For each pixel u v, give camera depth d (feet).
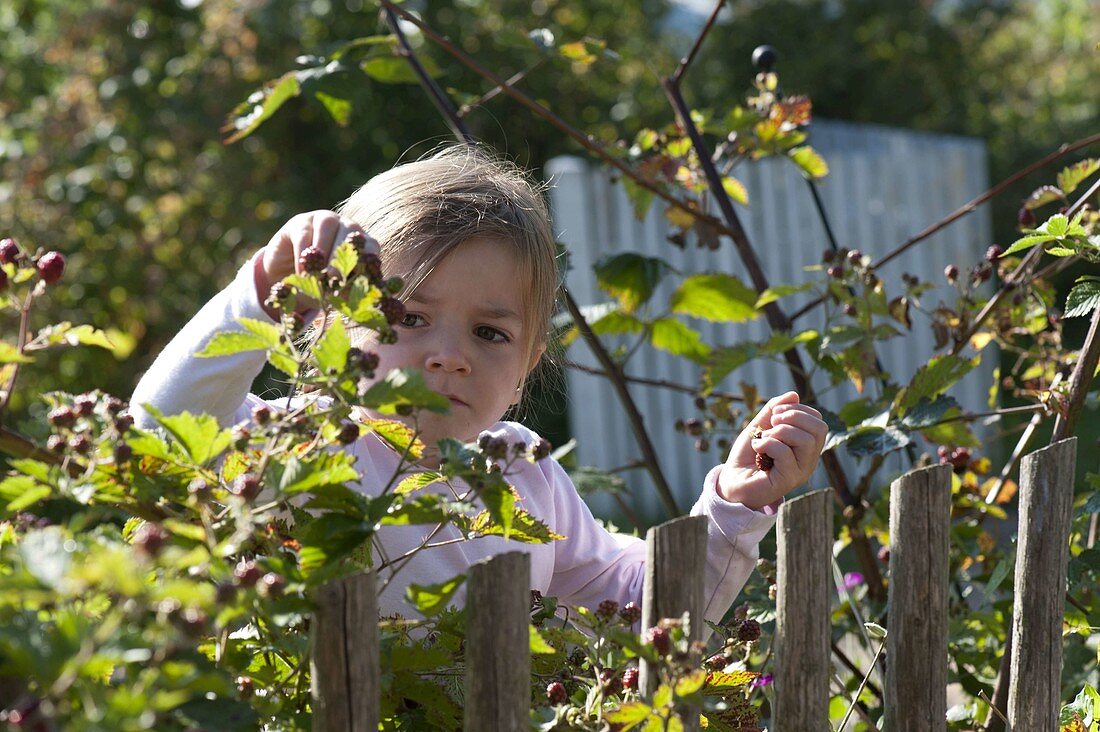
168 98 20.58
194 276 20.33
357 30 23.29
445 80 25.20
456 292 4.80
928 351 20.52
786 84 33.27
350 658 3.18
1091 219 5.67
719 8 7.16
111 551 2.71
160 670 2.71
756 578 6.06
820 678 3.84
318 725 3.21
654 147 7.38
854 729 5.78
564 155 27.32
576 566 5.63
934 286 6.39
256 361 4.20
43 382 18.44
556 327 7.23
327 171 23.61
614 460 19.95
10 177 18.88
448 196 5.02
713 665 4.04
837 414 6.40
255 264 4.20
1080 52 38.73
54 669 2.62
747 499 4.66
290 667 3.71
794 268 20.10
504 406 4.99
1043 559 4.30
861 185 20.35
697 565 3.61
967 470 6.45
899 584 4.06
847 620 6.27
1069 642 5.92
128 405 4.32
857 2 34.45
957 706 5.76
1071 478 4.33
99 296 19.30
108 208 19.31
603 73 30.42
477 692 3.36
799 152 7.30
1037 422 6.45
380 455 5.04
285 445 3.38
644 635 3.52
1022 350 6.58
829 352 6.67
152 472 3.37
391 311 3.47
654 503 20.02
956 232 20.86
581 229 19.47
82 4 21.74
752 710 4.24
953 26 35.91
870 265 6.39
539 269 5.17
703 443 7.10
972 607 7.06
